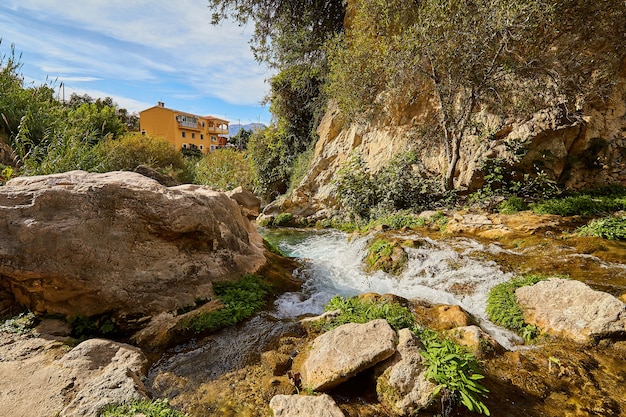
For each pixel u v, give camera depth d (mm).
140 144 16547
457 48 8531
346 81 11750
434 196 10172
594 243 5824
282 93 17875
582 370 3107
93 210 4027
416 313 4402
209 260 5035
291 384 3004
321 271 6617
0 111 9680
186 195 5012
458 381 2557
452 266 5836
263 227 12891
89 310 3855
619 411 2613
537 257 5684
